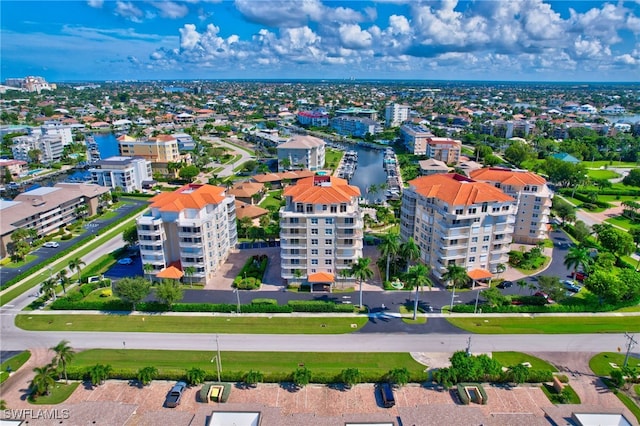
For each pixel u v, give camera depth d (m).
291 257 121.25
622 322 105.50
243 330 102.06
